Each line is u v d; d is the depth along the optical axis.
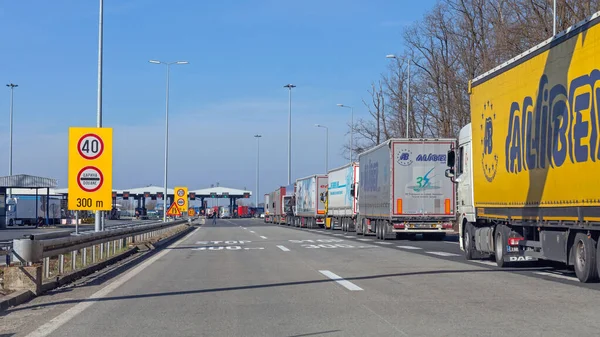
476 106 18.25
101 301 11.59
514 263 17.86
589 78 11.48
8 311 10.55
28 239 12.41
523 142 14.62
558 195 12.77
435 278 14.38
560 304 10.42
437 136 56.75
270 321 9.38
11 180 60.66
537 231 15.51
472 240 19.38
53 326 9.16
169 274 16.23
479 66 48.03
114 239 20.86
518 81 14.94
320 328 8.77
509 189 15.56
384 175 31.66
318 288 12.95
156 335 8.49
